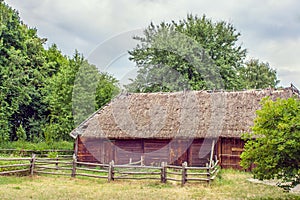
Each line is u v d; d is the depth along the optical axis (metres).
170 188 14.94
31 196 12.28
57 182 15.96
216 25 37.97
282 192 14.05
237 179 17.75
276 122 11.20
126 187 15.09
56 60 50.47
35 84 38.47
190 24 37.88
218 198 12.88
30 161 17.70
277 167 11.25
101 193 13.56
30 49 39.16
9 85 33.38
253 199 12.59
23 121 38.19
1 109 32.31
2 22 35.03
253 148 11.89
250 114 22.17
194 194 13.61
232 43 38.38
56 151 27.05
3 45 34.75
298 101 11.80
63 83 35.16
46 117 38.94
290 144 10.52
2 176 16.16
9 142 31.44
